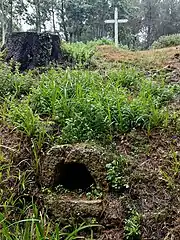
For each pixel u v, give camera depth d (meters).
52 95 3.55
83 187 3.00
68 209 2.66
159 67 5.64
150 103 3.65
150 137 3.26
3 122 3.42
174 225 2.53
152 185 2.79
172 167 2.90
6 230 2.31
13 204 2.69
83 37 14.66
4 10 11.31
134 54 6.94
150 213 2.60
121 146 3.15
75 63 5.38
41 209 2.73
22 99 3.80
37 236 2.21
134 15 17.88
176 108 3.76
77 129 3.13
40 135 3.08
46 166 2.90
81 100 3.43
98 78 4.42
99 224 2.59
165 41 10.27
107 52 7.03
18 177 2.88
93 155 2.87
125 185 2.74
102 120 3.24
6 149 3.12
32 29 12.59
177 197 2.69
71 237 2.35
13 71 4.89
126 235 2.48
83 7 13.44
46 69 4.88
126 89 4.26
